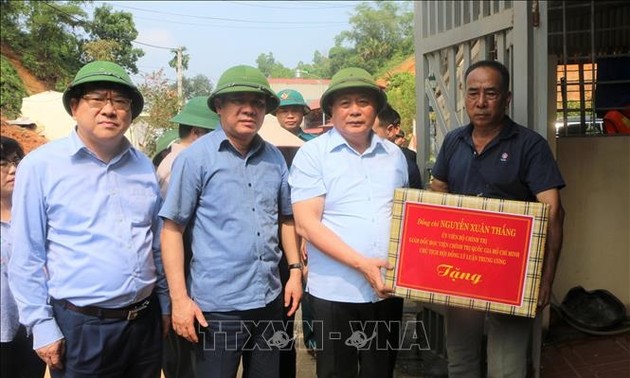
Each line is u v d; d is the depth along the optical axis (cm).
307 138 484
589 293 416
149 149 1176
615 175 413
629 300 414
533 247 233
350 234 250
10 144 251
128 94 229
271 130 404
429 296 242
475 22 353
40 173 221
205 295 244
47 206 223
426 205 242
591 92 478
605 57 519
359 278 254
